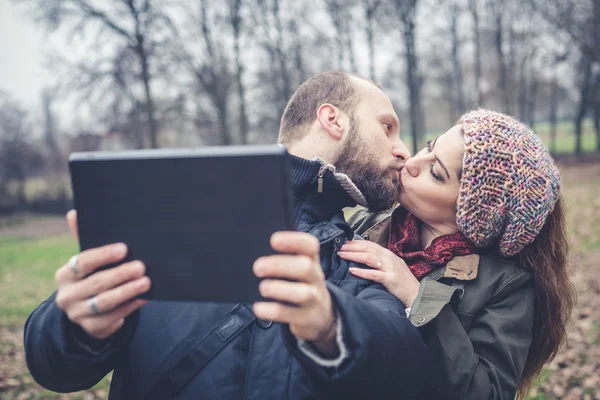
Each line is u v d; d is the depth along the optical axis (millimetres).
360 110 1487
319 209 1411
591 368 4004
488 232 1511
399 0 16828
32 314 1095
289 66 17125
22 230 20203
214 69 14453
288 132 1554
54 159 27422
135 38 13586
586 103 22719
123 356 1255
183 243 884
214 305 1244
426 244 1714
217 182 864
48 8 13188
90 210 927
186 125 15547
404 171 1599
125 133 14992
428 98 28719
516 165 1455
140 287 870
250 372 1159
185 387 1173
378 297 1271
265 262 818
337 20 17391
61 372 1010
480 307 1484
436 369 1333
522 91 23953
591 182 15609
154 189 893
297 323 840
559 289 1638
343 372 891
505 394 1366
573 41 18062
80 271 879
